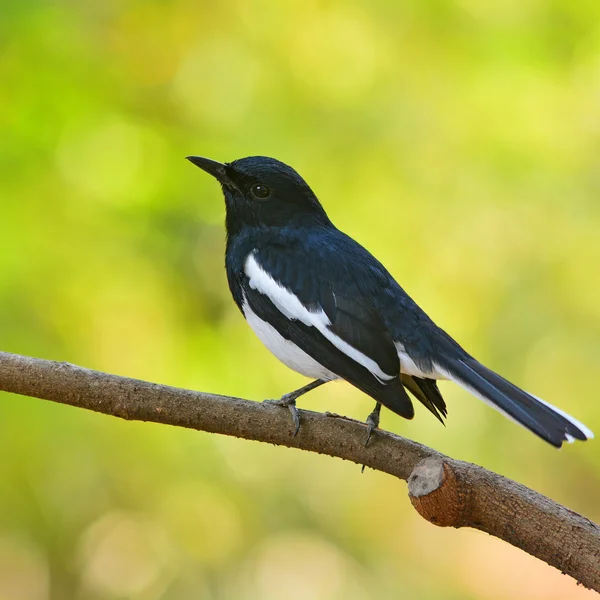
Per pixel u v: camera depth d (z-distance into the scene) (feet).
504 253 47.98
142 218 43.47
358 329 24.39
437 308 46.11
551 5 48.91
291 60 49.75
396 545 50.78
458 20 49.57
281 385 42.93
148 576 45.11
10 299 39.42
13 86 42.52
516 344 47.65
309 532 47.65
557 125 48.62
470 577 54.65
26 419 38.70
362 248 26.68
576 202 48.75
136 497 42.24
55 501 41.11
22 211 41.04
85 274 41.81
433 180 48.39
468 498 20.22
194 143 45.60
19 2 42.29
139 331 42.11
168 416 22.30
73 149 42.93
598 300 48.06
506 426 45.83
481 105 48.55
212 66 49.19
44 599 44.32
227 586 46.24
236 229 27.84
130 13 49.32
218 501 43.68
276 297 25.66
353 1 50.26
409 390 25.88
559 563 20.10
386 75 49.49
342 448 22.27
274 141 46.91
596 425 47.98
